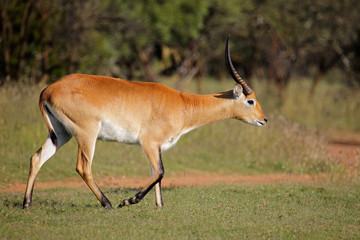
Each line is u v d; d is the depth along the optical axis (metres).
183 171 39.72
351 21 71.62
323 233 21.19
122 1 63.41
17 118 41.12
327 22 72.06
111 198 27.06
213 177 38.50
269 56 74.62
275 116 54.09
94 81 24.41
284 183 33.25
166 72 78.06
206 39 72.81
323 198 28.59
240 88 27.50
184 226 21.48
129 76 71.88
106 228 20.67
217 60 98.44
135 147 43.81
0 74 58.78
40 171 36.00
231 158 44.06
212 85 78.00
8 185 32.56
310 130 51.53
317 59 91.12
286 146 44.66
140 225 21.31
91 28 61.69
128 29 62.91
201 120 27.19
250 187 31.23
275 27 72.88
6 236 19.27
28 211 23.20
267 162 43.28
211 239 19.75
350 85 78.06
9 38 57.16
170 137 25.56
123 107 24.47
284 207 25.98
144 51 70.75
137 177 37.00
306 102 69.19
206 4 66.38
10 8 58.38
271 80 77.19
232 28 73.06
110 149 42.34
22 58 56.72
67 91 23.84
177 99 25.89
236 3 69.94
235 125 48.69
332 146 52.88
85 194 29.06
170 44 71.12
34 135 40.56
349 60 75.62
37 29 59.25
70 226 20.86
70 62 60.28
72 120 23.95
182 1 65.25
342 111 67.50
